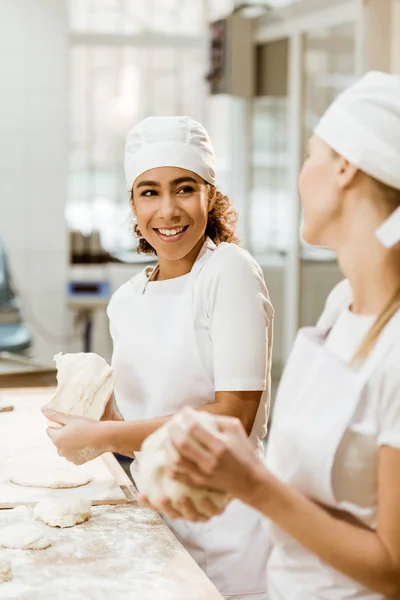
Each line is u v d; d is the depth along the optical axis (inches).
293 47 200.8
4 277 199.2
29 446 74.4
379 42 162.2
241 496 38.1
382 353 39.6
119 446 58.9
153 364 66.9
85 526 56.2
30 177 240.4
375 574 38.0
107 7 251.8
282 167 215.5
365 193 39.9
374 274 40.8
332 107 41.2
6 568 47.7
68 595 45.7
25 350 198.1
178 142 65.1
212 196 69.7
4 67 234.8
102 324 249.0
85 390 62.9
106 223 256.8
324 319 46.9
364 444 40.2
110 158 255.0
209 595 46.0
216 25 227.8
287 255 209.5
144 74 255.1
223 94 227.8
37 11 235.1
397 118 38.8
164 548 52.5
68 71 240.5
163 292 68.1
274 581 46.3
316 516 38.6
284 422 43.7
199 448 36.9
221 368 62.7
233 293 63.5
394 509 38.0
